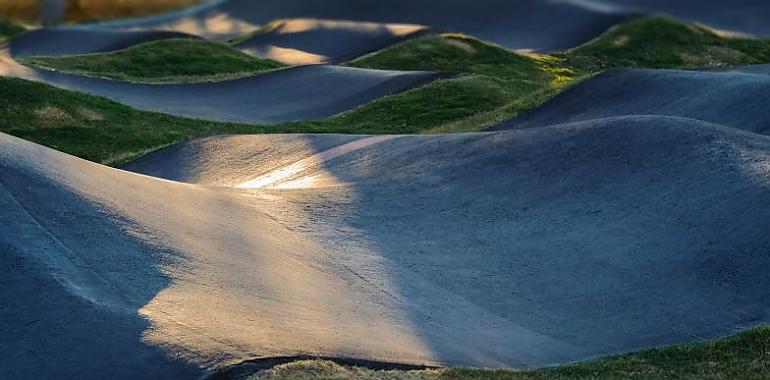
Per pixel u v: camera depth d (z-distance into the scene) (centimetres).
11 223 4881
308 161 8969
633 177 6862
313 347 4225
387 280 5581
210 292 4738
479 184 7212
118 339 4097
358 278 5547
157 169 10000
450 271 5822
